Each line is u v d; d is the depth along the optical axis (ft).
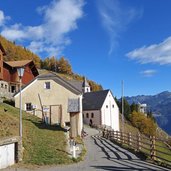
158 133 441.27
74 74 580.71
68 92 144.66
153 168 60.34
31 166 60.59
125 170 58.23
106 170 58.23
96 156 77.71
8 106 136.77
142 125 419.74
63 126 135.03
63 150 77.41
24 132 86.89
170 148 67.41
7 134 74.84
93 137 144.66
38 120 128.57
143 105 525.34
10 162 59.93
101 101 272.92
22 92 149.69
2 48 166.81
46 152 71.72
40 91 147.84
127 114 425.28
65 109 144.05
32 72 235.81
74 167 61.46
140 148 91.40
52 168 60.08
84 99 287.28
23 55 512.63
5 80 205.98
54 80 146.41
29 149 71.41
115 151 88.48
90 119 275.80
